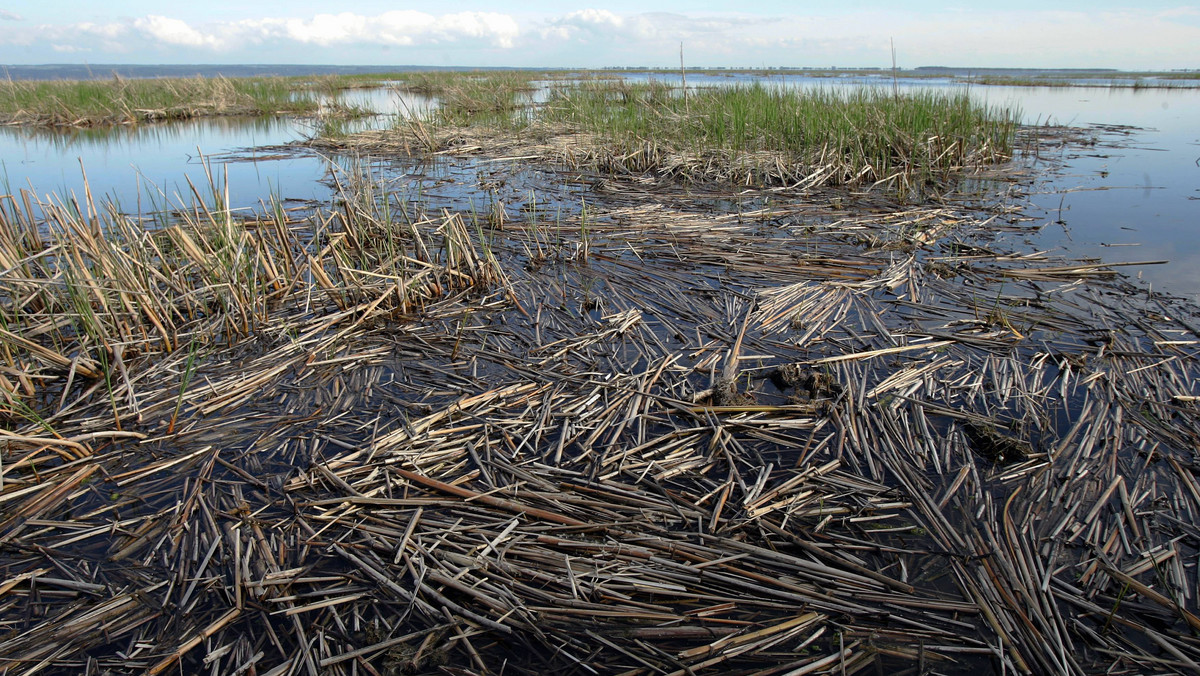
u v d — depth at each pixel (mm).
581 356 5016
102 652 2645
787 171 10914
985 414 4215
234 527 3260
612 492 3504
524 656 2646
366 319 5641
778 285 6441
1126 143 14414
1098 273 6492
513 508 3367
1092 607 2838
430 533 3225
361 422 4180
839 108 12953
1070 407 4270
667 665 2588
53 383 4602
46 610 2828
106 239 5891
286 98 25734
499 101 23031
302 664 2607
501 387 4555
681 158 11602
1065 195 9797
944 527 3299
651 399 4398
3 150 14438
